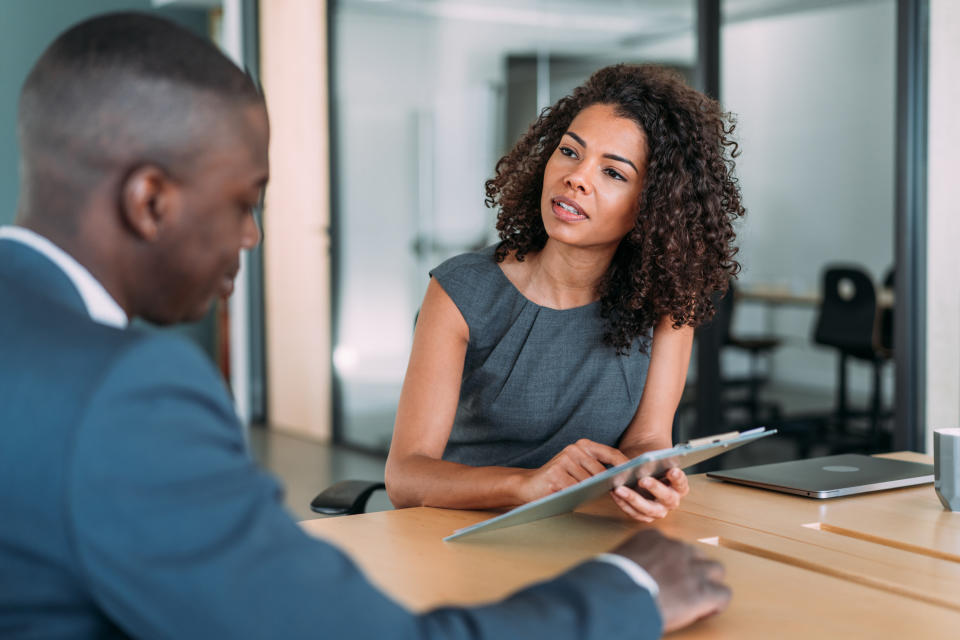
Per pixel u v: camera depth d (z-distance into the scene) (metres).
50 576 0.58
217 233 0.72
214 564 0.58
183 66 0.68
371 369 5.08
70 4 5.75
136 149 0.67
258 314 5.98
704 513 1.36
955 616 0.95
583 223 1.53
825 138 7.22
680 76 1.65
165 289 0.72
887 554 1.16
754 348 5.84
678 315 1.64
